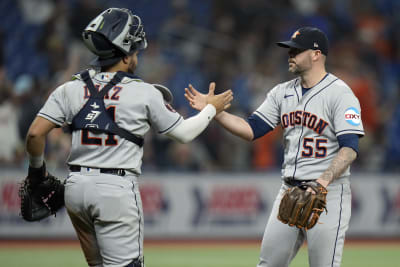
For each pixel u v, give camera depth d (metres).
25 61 53.22
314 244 16.28
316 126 16.59
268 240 16.98
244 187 45.38
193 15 58.09
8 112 40.44
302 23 61.09
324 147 16.55
